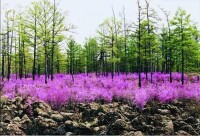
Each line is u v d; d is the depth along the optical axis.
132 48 39.59
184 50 31.20
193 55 33.41
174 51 33.41
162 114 14.58
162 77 34.47
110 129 11.54
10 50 30.52
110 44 32.06
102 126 11.91
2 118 11.68
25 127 11.32
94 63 53.44
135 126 12.12
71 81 27.33
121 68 57.50
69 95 15.77
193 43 30.69
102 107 13.60
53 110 14.50
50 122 11.60
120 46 36.56
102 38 32.34
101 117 12.69
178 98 18.45
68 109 14.91
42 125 11.34
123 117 12.61
